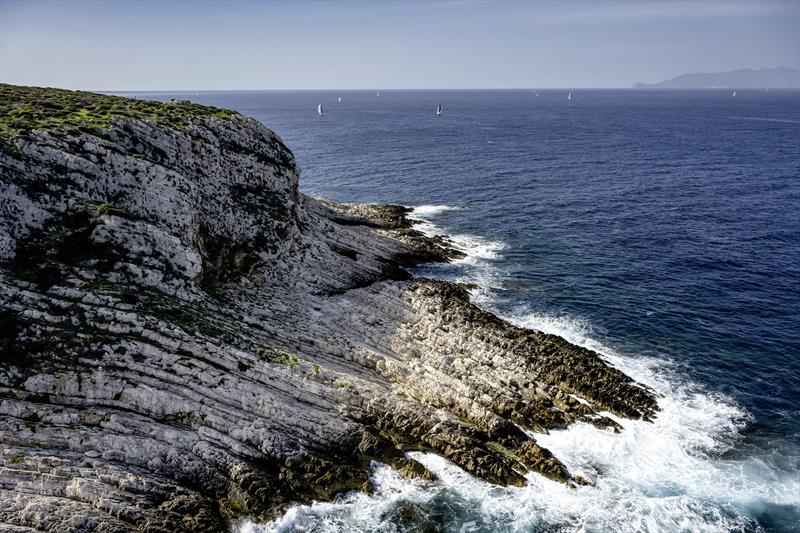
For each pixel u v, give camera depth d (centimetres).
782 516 3008
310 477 3034
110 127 4331
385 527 2838
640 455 3428
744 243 7231
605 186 10606
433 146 16325
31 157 3662
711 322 5125
